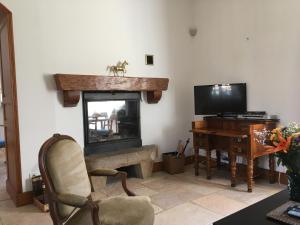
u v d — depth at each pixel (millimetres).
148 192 3305
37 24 3123
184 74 4551
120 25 3820
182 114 4555
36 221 2627
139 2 3996
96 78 3418
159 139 4301
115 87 3588
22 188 3049
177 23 4422
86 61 3531
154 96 4047
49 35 3229
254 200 2986
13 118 3006
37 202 2945
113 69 3760
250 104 3793
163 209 2809
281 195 1917
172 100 4430
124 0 3846
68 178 1895
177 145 4504
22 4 3008
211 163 4141
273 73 3512
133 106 4066
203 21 4418
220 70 4195
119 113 3959
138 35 4000
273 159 3486
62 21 3324
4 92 3371
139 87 3824
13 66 2955
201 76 4512
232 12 3967
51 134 3252
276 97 3496
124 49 3867
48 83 3236
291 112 3354
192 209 2795
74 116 3467
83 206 1606
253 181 3463
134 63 3971
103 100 3707
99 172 2195
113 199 1954
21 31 3010
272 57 3514
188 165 4562
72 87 3236
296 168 1647
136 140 4035
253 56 3732
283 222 1502
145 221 1726
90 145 3602
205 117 3998
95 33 3594
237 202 2943
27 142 3076
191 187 3451
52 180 1789
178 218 2604
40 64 3164
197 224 2484
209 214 2676
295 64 3285
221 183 3570
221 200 3006
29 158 3092
